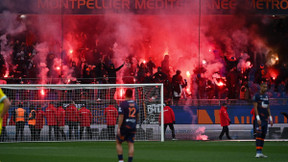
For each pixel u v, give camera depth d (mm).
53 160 32406
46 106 57625
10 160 32438
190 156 34719
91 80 78875
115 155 35812
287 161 31125
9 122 52781
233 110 69438
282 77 84125
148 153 37156
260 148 33531
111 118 53250
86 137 53750
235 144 45594
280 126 66375
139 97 59500
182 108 70250
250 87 81250
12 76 82188
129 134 27328
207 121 69625
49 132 53031
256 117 32906
